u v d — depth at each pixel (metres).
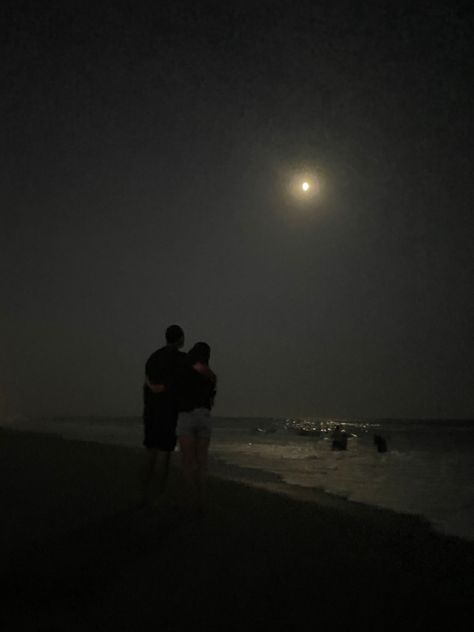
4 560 4.33
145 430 6.48
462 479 12.52
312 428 51.56
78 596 3.77
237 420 88.69
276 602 3.91
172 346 6.54
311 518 6.84
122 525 5.55
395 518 7.45
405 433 42.75
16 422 43.19
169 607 3.69
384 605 4.00
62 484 8.12
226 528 5.82
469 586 4.57
